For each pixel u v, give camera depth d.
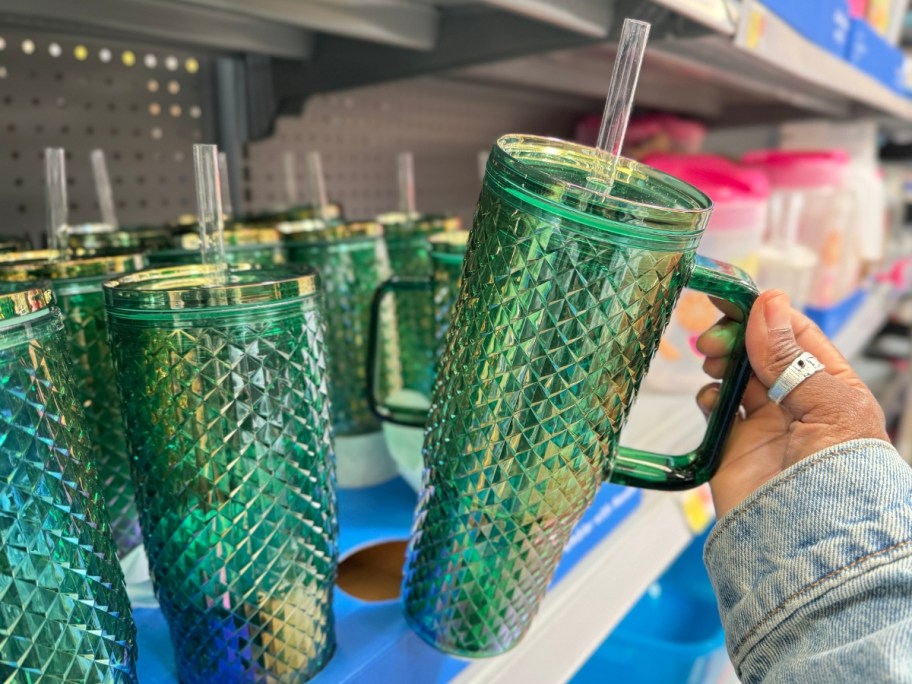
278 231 0.63
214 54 0.95
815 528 0.40
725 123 2.08
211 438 0.38
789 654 0.40
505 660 0.56
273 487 0.40
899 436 2.75
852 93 1.21
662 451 0.87
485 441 0.42
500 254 0.38
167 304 0.36
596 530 0.74
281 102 1.00
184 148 0.96
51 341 0.32
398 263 0.77
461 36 0.85
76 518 0.33
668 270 0.38
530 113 1.67
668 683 1.11
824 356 0.49
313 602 0.44
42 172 0.80
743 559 0.44
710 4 0.64
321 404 0.42
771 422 0.51
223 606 0.41
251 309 0.37
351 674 0.46
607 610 0.70
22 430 0.30
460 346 0.42
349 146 1.18
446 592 0.48
